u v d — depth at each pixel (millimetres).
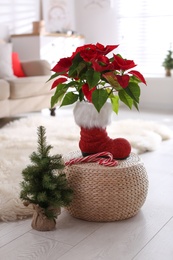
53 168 1490
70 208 1597
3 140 2873
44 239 1434
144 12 4711
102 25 4996
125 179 1515
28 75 3988
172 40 4621
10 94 3400
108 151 1592
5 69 3754
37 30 4512
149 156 2574
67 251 1343
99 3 4949
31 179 1468
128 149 1611
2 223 1575
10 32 4602
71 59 1504
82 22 5137
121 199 1522
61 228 1524
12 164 2238
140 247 1372
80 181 1524
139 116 4047
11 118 3977
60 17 5066
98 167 1521
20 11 4684
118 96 1597
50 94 3840
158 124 3359
